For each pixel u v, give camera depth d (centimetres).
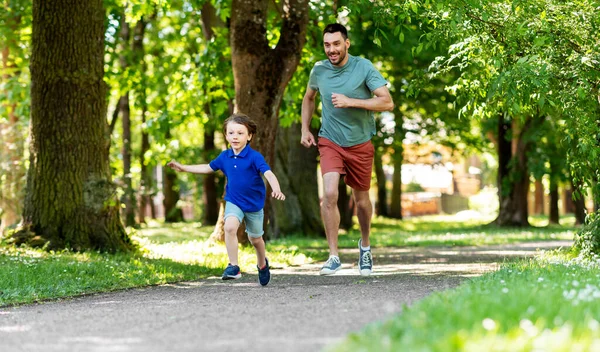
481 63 1086
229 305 688
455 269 1102
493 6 1061
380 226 3912
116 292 882
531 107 1116
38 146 1362
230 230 878
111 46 2053
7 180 2491
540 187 6247
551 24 1051
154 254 1365
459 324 448
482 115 1156
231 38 1512
